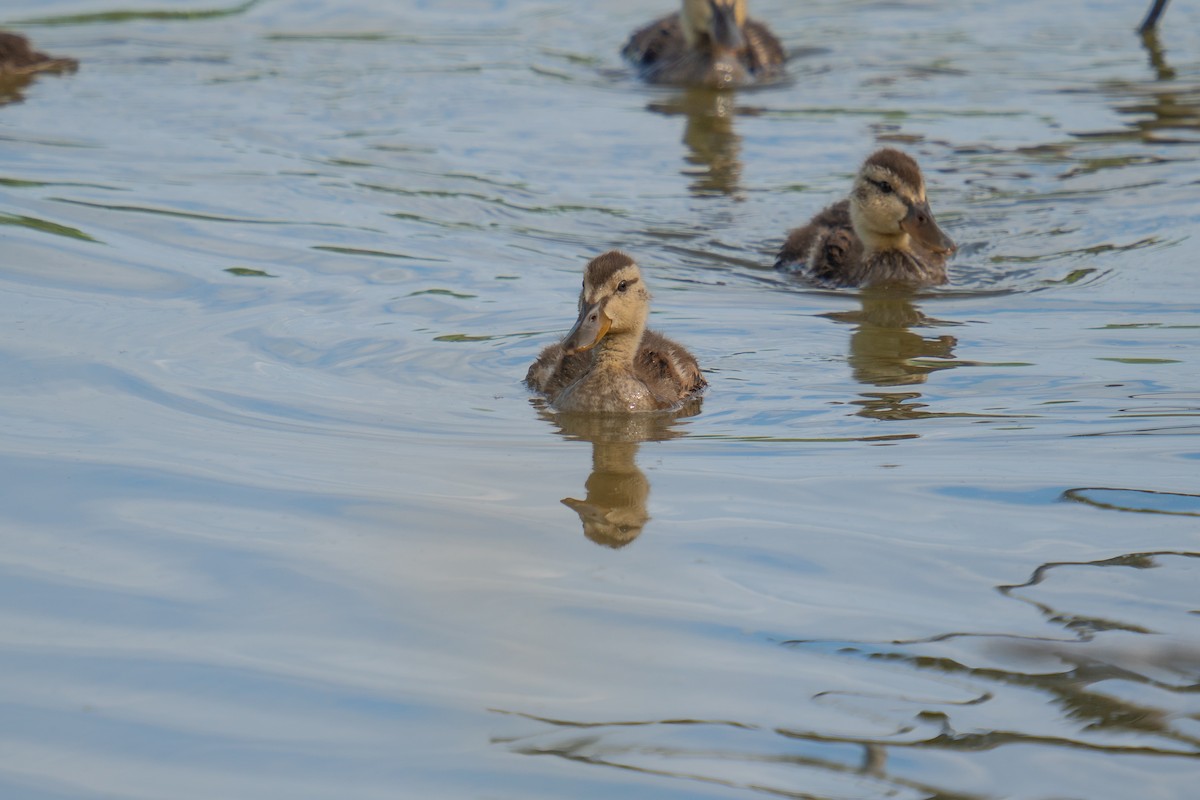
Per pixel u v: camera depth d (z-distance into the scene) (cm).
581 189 2047
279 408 1248
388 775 707
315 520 1007
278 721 754
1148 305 1569
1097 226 1861
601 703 772
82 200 1864
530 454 1167
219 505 1027
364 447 1166
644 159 2208
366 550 959
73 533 975
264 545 962
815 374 1391
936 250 1689
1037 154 2189
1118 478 1084
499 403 1306
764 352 1462
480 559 948
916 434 1208
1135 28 3034
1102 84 2606
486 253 1745
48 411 1202
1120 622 856
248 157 2116
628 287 1327
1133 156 2158
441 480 1095
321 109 2422
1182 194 1964
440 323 1502
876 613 873
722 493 1073
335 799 688
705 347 1480
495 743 734
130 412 1211
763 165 2186
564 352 1306
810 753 723
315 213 1867
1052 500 1045
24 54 2589
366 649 830
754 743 732
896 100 2552
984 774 704
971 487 1074
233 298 1539
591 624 860
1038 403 1277
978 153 2208
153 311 1487
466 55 2867
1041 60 2803
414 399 1302
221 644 832
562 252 1767
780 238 1880
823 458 1153
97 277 1583
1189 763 711
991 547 965
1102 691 777
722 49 2655
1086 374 1352
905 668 807
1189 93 2517
